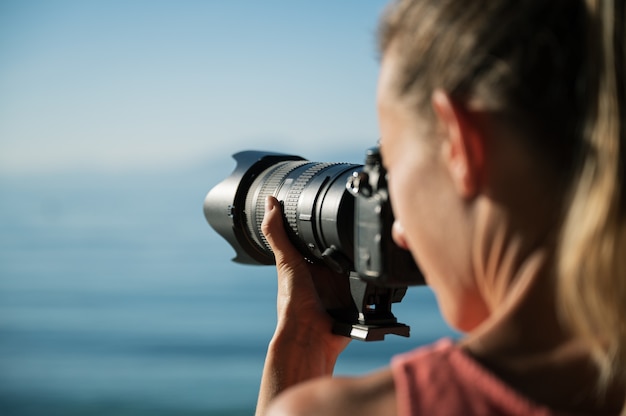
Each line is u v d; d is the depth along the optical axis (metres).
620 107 0.42
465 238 0.46
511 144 0.43
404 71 0.47
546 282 0.44
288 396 0.44
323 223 0.97
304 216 1.00
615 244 0.41
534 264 0.44
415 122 0.47
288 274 1.00
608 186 0.41
